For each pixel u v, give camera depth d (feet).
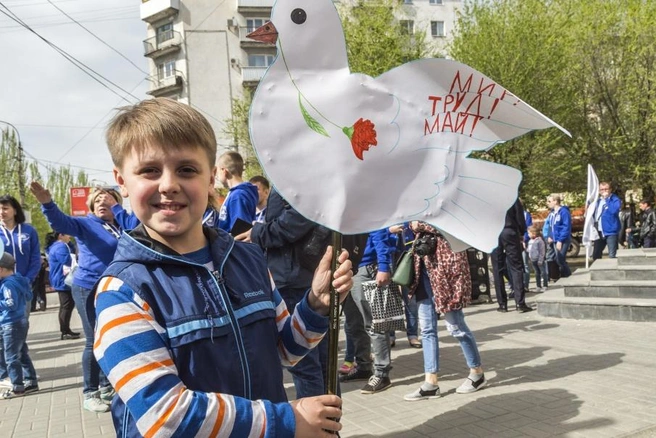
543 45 61.98
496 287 30.37
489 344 22.22
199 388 4.53
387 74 6.02
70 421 16.26
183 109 5.18
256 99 5.63
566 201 71.51
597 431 12.46
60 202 153.38
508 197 6.13
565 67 64.23
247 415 4.29
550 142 60.23
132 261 4.73
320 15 5.78
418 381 17.60
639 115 67.05
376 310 16.15
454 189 6.12
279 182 5.59
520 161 60.95
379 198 5.90
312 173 5.70
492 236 6.07
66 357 27.14
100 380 17.43
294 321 5.88
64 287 32.94
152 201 4.91
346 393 16.94
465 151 6.18
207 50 136.26
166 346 4.50
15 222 21.98
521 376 17.20
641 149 67.97
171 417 4.11
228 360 4.71
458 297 15.55
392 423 13.98
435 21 139.54
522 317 28.02
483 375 16.20
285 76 5.71
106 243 16.21
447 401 15.34
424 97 6.09
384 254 16.15
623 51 66.59
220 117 135.95
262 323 5.18
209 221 14.07
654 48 64.44
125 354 4.28
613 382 15.89
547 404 14.43
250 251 5.73
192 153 5.00
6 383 20.51
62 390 20.29
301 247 11.85
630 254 28.68
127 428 4.56
